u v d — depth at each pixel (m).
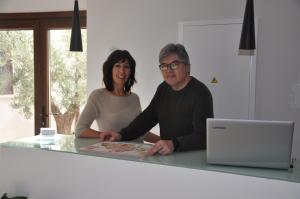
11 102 4.47
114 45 3.62
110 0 3.61
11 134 4.50
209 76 3.26
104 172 1.70
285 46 3.02
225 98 3.22
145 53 3.50
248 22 2.12
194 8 3.29
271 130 1.40
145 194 1.61
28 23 4.27
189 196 1.51
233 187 1.42
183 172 1.52
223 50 3.20
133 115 2.49
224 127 1.46
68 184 1.80
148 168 1.59
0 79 4.47
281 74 3.05
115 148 1.81
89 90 3.75
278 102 3.08
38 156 1.87
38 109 4.31
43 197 1.88
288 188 1.32
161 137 2.12
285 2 3.00
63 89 4.22
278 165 1.41
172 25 3.38
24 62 4.37
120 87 2.47
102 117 2.42
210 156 1.50
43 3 4.18
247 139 1.43
